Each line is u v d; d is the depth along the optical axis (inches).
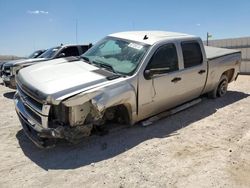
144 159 187.0
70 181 162.7
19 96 221.6
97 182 161.3
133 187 156.3
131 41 247.4
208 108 296.2
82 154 195.3
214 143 211.5
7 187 157.4
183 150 199.8
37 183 161.0
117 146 206.5
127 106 218.8
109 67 230.2
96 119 199.5
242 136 223.8
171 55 250.2
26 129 210.4
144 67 224.8
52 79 203.9
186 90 268.1
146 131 233.3
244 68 649.6
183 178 164.9
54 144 196.9
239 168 175.2
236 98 342.3
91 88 195.8
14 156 193.3
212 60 300.8
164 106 252.7
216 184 158.7
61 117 190.2
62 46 457.7
